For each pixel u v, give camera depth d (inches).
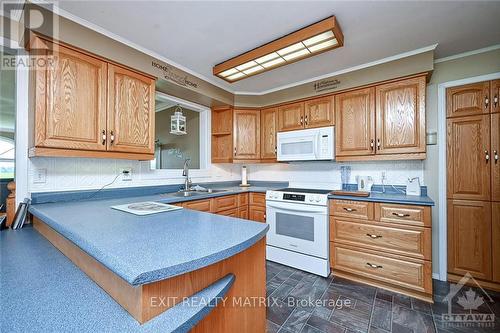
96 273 30.4
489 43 78.5
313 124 107.3
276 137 119.8
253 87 119.2
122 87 74.0
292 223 99.7
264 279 44.8
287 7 59.9
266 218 108.5
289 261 99.6
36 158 66.1
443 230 88.4
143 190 92.4
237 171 144.7
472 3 58.7
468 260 84.7
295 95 112.3
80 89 64.4
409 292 76.9
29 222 61.1
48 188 68.5
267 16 63.6
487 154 81.8
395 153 87.0
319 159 102.3
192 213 52.0
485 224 82.2
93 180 79.2
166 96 105.1
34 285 29.2
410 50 82.7
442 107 89.0
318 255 91.8
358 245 85.4
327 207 91.4
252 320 41.3
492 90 81.2
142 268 22.9
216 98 112.6
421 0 57.6
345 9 60.8
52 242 45.9
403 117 85.5
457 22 66.4
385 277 79.8
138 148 77.9
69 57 62.6
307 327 61.4
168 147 157.5
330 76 101.7
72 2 57.6
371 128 92.0
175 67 91.6
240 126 125.2
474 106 84.0
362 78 93.4
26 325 21.0
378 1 57.9
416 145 83.1
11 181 67.1
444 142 88.7
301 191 106.6
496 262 80.4
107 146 69.8
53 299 26.0
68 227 38.7
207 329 30.9
